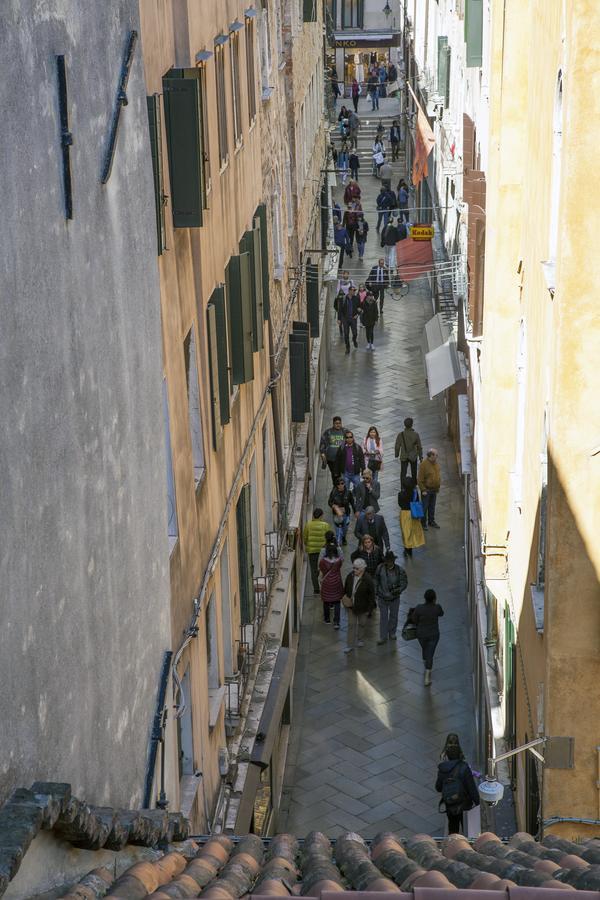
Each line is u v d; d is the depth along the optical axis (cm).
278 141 3747
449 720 3300
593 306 1792
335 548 3738
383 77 11156
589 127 1727
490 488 2767
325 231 6450
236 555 2553
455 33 5128
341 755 3148
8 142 935
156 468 1562
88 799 1187
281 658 2817
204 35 2205
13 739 944
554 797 1941
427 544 4319
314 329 4672
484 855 1195
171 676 1623
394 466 4938
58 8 1090
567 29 1730
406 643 3688
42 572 1027
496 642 2908
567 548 1866
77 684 1145
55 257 1072
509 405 2731
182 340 1917
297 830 2855
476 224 3109
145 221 1502
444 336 4953
